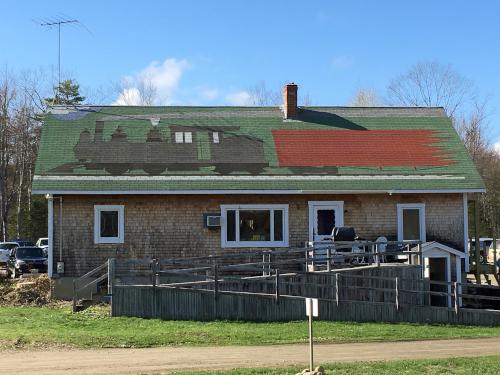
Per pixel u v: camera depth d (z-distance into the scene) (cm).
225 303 2116
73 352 1595
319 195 2688
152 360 1519
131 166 2691
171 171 2678
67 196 2575
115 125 2955
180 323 2020
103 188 2556
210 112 3123
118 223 2602
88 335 1772
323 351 1695
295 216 2675
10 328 1850
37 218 6025
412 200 2736
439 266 2684
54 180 2573
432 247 2630
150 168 2686
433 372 1421
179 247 2619
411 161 2856
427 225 2734
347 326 2095
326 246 2459
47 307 2303
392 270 2389
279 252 2328
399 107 3259
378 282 2350
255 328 1989
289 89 3117
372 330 2045
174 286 2103
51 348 1631
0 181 5641
